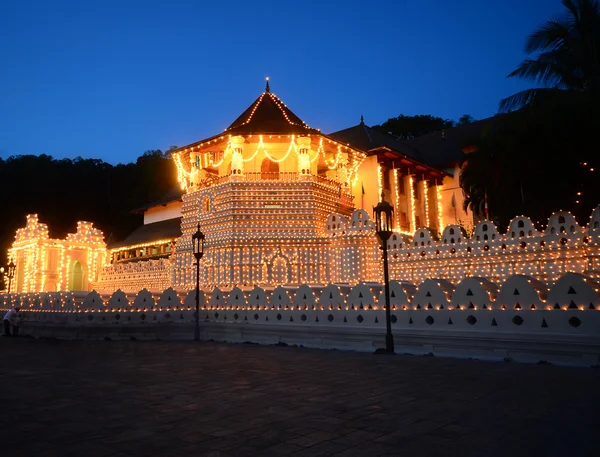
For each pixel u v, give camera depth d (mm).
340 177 34969
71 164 85875
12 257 43719
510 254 20172
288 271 28844
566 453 4812
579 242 18281
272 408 6848
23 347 16500
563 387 7945
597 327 10133
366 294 14477
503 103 25719
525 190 24109
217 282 29391
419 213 42469
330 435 5520
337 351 14062
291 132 31297
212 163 34844
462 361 11406
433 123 77500
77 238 43594
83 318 20203
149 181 87250
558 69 24141
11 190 77500
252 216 29812
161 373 10156
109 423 6156
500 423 5875
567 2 24875
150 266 39781
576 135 20844
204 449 5098
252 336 17406
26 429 5906
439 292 12852
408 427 5785
